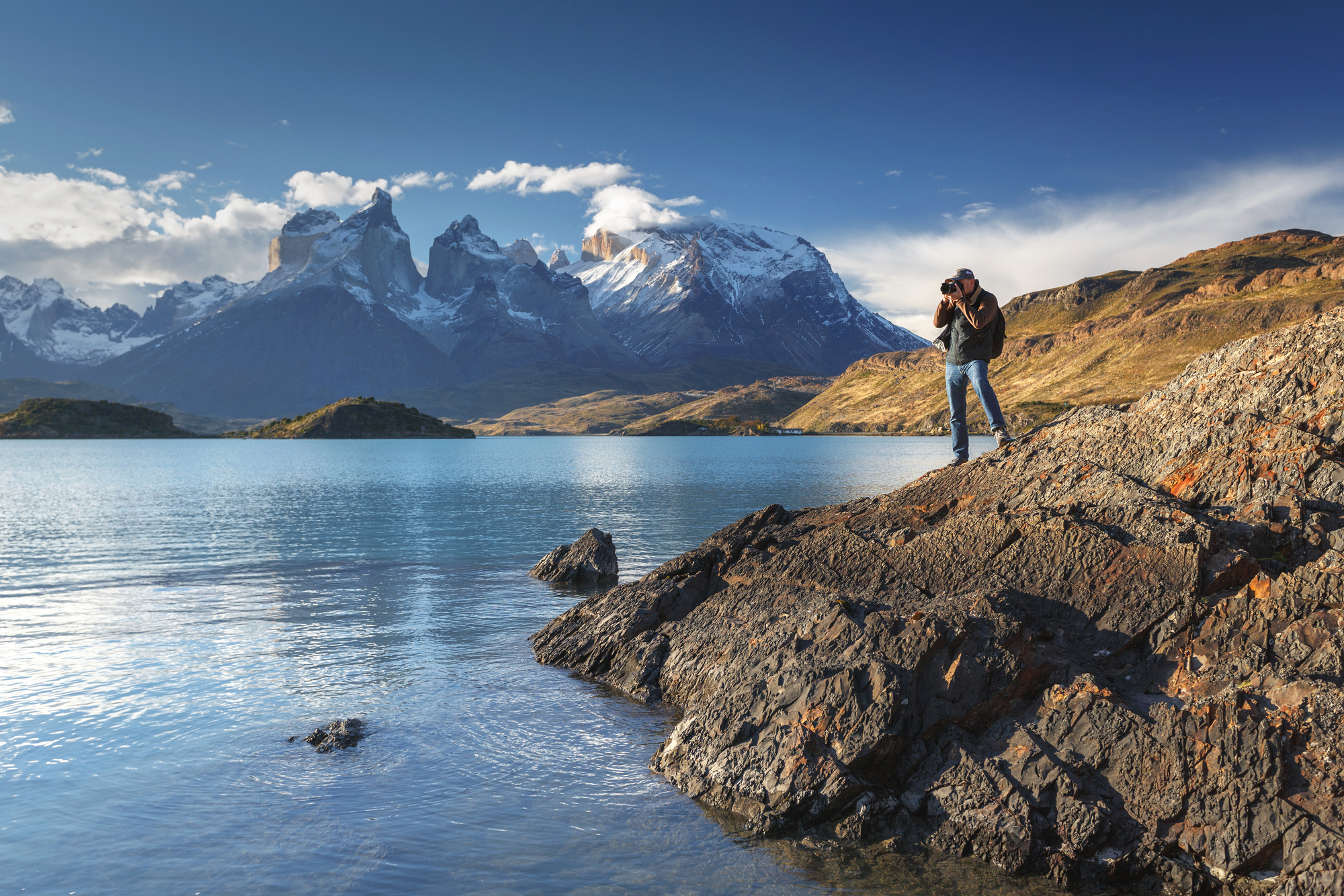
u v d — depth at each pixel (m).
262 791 11.83
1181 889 8.73
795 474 116.88
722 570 18.56
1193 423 14.91
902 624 12.15
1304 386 14.05
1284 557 11.66
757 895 9.21
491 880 9.50
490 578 32.22
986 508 15.44
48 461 185.38
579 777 12.48
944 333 17.23
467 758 13.16
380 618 24.11
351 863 9.82
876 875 9.58
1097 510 13.61
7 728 14.24
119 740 13.73
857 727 11.01
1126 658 11.38
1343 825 8.11
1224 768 8.98
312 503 72.44
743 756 11.70
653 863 9.92
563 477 114.62
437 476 121.75
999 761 10.31
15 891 9.02
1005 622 11.55
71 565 35.97
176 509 66.62
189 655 19.50
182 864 9.73
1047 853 9.45
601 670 17.89
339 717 15.02
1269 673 9.87
